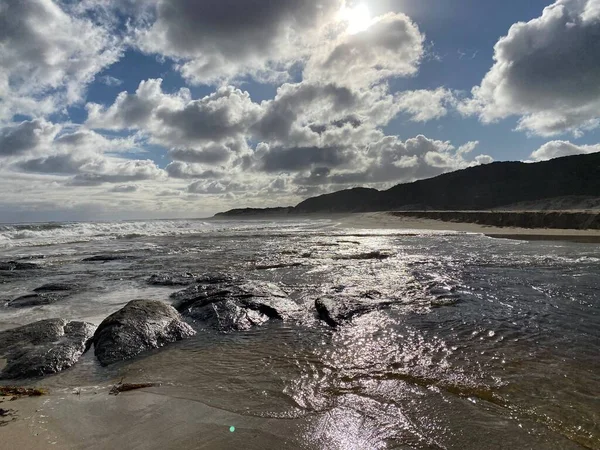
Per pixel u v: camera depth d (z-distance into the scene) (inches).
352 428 151.3
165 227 1902.1
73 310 358.9
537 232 1179.3
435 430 149.2
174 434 148.9
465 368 211.3
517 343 251.8
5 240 1112.8
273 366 220.2
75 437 148.0
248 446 139.3
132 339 256.1
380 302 357.4
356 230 1569.9
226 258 710.5
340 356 233.9
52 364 224.8
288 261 655.1
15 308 370.0
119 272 568.7
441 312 329.1
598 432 146.9
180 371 216.4
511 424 153.2
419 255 703.7
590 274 489.4
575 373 203.5
